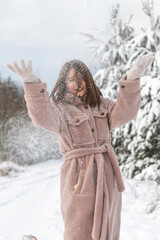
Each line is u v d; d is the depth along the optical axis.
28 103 1.68
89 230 1.81
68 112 1.92
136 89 1.90
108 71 7.68
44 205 5.27
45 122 1.71
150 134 6.23
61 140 1.96
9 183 7.93
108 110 2.05
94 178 1.87
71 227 1.81
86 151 1.89
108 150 1.96
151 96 6.09
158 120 6.08
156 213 4.07
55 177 8.27
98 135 1.97
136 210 4.29
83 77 1.99
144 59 1.85
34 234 3.66
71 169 1.88
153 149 6.50
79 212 1.80
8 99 8.59
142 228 3.51
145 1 6.16
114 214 1.99
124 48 7.45
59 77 1.99
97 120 1.99
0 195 6.36
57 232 3.67
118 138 7.23
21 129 9.80
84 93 2.00
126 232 3.39
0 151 10.09
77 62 2.01
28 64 1.64
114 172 1.98
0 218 4.46
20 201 5.69
